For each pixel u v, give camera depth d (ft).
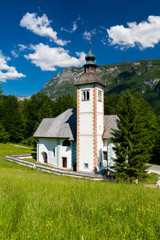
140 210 18.76
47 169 97.71
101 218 16.63
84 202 20.53
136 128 67.97
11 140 242.37
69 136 106.11
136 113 69.21
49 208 18.57
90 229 14.46
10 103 247.91
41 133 123.95
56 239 12.99
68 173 87.97
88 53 98.73
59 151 111.34
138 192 27.84
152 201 23.24
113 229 14.64
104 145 101.04
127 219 16.70
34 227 14.02
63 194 25.20
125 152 67.82
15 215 16.62
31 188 28.66
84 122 95.45
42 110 195.83
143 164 66.49
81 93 97.19
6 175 44.39
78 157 95.91
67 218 16.52
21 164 114.83
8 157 128.06
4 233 13.46
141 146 65.67
